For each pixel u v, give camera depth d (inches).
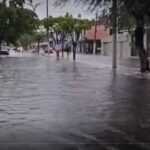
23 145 362.0
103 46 4077.3
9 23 3193.9
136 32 1350.9
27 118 495.2
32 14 3284.9
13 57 2935.5
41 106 590.6
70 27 3095.5
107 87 874.8
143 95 737.0
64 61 2220.7
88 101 647.8
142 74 1278.3
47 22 3563.0
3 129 432.5
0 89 814.5
